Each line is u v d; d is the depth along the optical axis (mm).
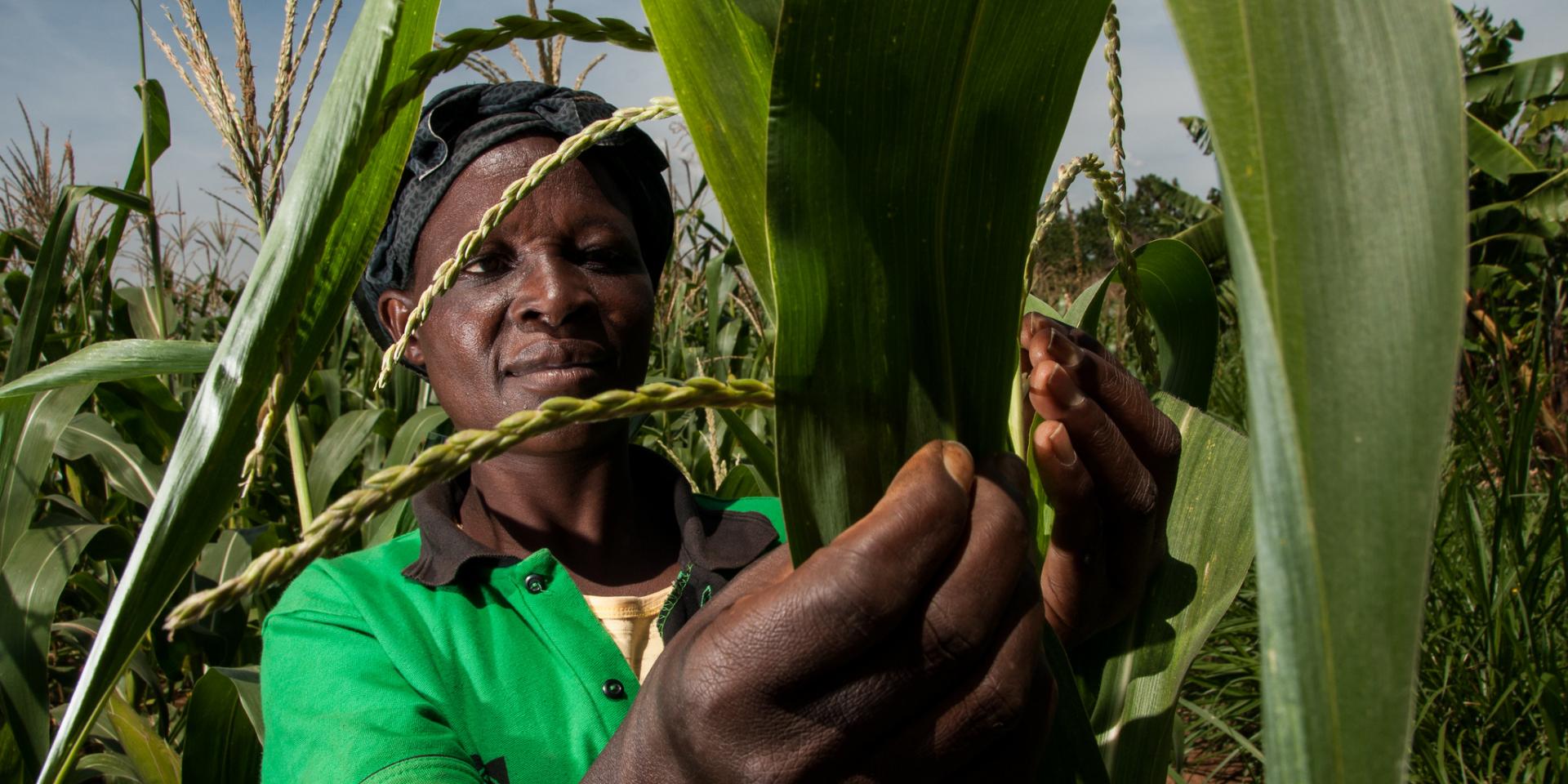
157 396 2621
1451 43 293
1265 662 301
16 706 1834
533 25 593
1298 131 305
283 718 1035
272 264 530
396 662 1055
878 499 615
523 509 1249
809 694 541
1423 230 288
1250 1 314
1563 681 2436
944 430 631
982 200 599
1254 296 301
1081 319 1205
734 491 2625
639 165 1249
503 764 1028
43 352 3195
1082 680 935
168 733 2564
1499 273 5762
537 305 1118
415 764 925
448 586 1141
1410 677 283
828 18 521
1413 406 284
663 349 3861
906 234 582
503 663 1086
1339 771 291
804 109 537
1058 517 750
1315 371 295
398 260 1218
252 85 1983
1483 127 5770
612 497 1270
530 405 1140
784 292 560
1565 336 4508
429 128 1128
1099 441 718
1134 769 902
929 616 542
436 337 1183
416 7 569
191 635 2377
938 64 541
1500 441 2791
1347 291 295
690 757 555
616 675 1101
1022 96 569
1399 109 296
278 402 568
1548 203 5445
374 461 3258
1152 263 1146
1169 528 971
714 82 627
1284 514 299
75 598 3178
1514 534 2705
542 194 1135
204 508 533
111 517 3260
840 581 520
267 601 2744
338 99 531
